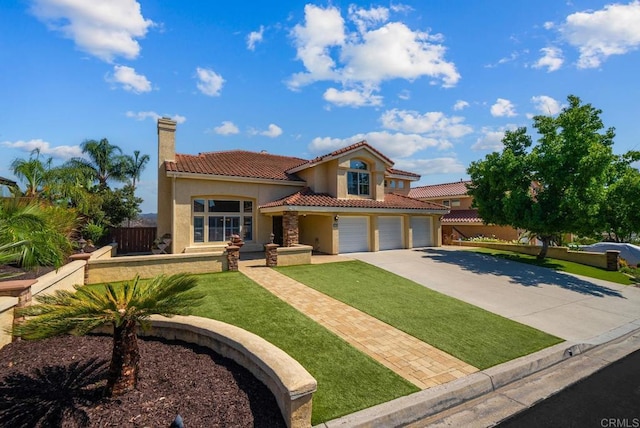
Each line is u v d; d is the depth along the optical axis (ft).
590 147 55.83
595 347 27.27
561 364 24.09
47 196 59.06
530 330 29.09
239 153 92.12
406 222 77.15
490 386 19.66
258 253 65.26
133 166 123.54
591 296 43.11
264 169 77.41
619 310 37.76
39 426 12.56
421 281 45.16
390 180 98.78
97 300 15.56
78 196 62.54
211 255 44.11
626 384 20.72
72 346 19.38
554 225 60.44
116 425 12.77
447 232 100.58
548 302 39.19
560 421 16.40
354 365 20.45
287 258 51.19
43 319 13.76
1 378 15.62
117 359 14.64
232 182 66.74
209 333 19.54
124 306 15.80
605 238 105.19
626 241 101.40
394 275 47.55
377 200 74.95
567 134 59.52
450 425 15.96
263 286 37.81
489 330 28.35
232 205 67.82
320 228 69.46
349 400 16.61
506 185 64.13
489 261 63.46
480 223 104.27
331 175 71.46
